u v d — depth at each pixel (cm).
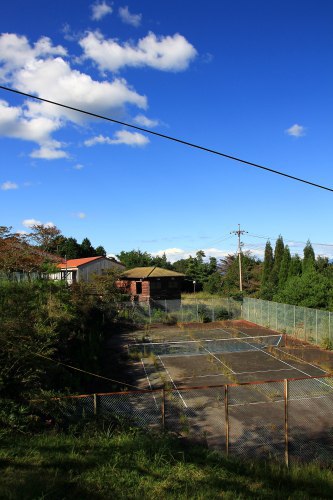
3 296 1530
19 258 2717
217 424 1250
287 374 1869
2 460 691
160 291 4278
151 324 3428
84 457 741
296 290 2950
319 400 1476
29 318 1354
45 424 957
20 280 2150
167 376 1862
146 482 660
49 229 3575
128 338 2822
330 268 4181
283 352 2344
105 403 1375
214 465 820
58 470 668
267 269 4778
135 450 814
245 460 922
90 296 2761
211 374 1888
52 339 1410
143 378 1833
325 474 829
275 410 1380
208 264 6562
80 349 1770
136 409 1356
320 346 2480
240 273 4706
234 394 1559
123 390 1608
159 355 2295
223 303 3762
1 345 1080
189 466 762
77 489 605
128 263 7369
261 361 2136
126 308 3503
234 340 2728
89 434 920
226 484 696
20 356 1069
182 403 1445
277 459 984
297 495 668
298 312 2789
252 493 665
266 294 3831
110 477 662
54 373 1259
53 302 1739
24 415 931
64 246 6241
